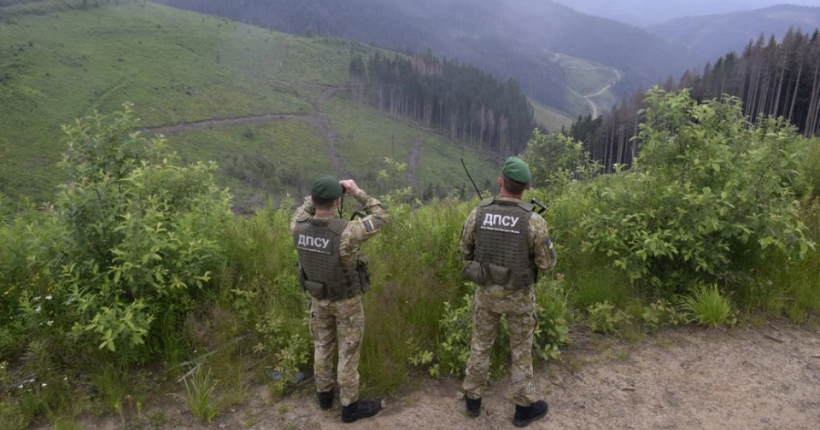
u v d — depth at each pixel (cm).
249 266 523
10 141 10794
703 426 354
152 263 434
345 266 347
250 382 409
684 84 7875
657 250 477
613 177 657
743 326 476
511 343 354
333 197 343
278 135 15462
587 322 487
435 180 14038
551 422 361
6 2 18562
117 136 488
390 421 365
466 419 366
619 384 401
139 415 373
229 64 19800
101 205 452
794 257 532
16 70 13950
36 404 373
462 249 365
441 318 465
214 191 598
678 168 530
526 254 329
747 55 7294
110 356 416
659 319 488
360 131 17112
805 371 411
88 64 15912
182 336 438
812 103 5825
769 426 353
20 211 614
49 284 453
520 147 17362
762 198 502
